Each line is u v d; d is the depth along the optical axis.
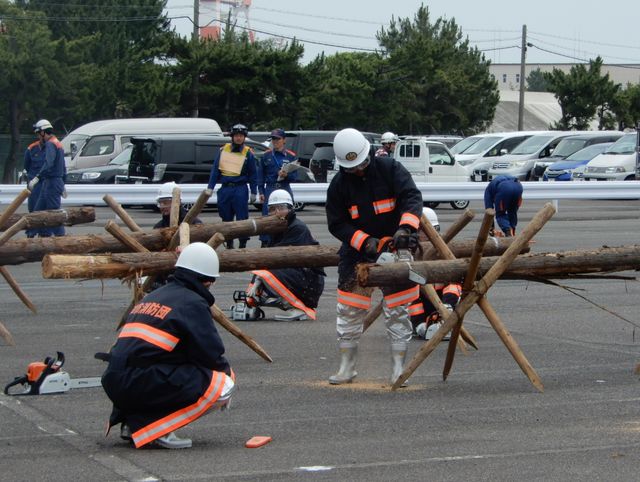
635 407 12.64
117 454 10.56
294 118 83.38
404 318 13.90
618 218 42.25
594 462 10.23
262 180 29.67
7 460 10.33
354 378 14.15
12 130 74.94
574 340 17.39
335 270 27.19
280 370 14.95
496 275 13.48
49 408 12.55
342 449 10.74
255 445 10.85
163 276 16.31
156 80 77.88
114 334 17.64
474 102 101.88
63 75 74.88
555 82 101.69
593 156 59.22
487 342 17.22
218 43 81.12
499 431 11.48
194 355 10.54
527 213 45.06
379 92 93.81
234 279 25.36
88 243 16.92
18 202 18.38
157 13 89.38
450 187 41.50
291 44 82.12
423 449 10.73
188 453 10.60
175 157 44.41
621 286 24.14
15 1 88.81
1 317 19.47
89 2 88.31
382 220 13.59
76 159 53.69
